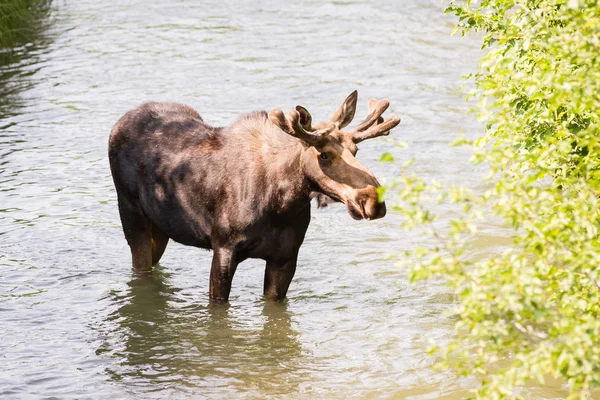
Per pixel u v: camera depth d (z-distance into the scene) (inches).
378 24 2819.9
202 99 2054.6
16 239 1325.0
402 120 1888.5
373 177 928.3
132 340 1021.2
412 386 897.5
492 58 861.2
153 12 3024.1
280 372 938.1
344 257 1269.7
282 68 2327.8
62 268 1230.3
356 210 923.4
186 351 991.6
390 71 2293.3
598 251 658.2
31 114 1971.0
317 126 960.9
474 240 1274.6
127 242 1243.8
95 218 1414.9
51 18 2930.6
